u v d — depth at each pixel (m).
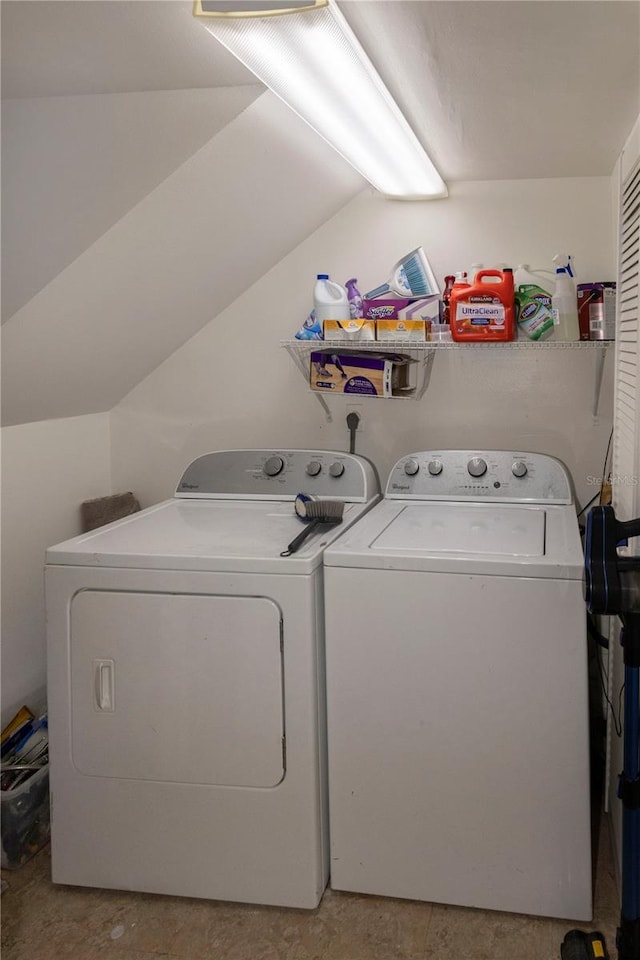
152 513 2.44
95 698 1.98
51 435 2.63
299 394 2.82
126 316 2.26
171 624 1.92
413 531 2.08
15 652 2.46
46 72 1.47
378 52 1.48
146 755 1.96
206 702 1.91
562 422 2.62
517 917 1.89
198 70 1.50
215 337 2.86
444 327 2.42
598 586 1.47
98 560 1.95
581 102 1.78
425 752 1.87
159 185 1.73
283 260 2.77
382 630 1.86
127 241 1.86
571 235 2.55
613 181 2.47
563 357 2.59
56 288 1.85
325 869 2.00
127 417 2.97
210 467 2.67
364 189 2.68
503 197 2.58
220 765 1.92
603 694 2.41
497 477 2.47
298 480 2.57
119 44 1.38
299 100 1.62
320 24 1.26
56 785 2.02
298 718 1.87
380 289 2.53
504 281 2.26
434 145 2.15
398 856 1.92
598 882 1.99
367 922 1.89
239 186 1.97
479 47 1.47
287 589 1.84
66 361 2.26
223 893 1.96
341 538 2.03
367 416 2.77
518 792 1.83
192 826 1.96
